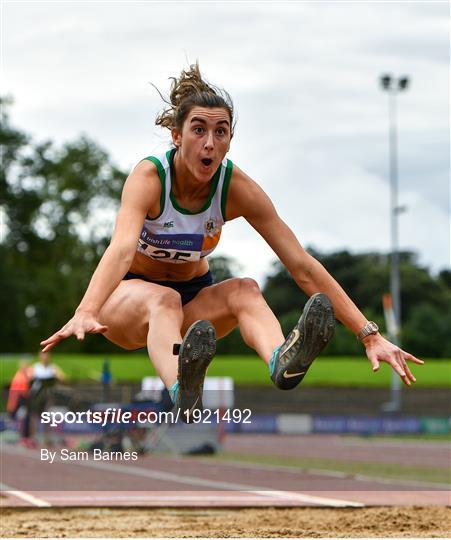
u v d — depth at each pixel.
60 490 29.95
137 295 13.77
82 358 132.00
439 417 95.38
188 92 13.68
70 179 191.62
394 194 106.00
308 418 85.31
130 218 12.98
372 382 116.94
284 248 13.86
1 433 68.00
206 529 20.34
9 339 175.12
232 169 13.62
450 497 27.56
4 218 184.50
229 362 129.38
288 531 19.48
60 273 182.88
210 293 14.20
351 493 28.89
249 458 49.53
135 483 33.06
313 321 11.89
